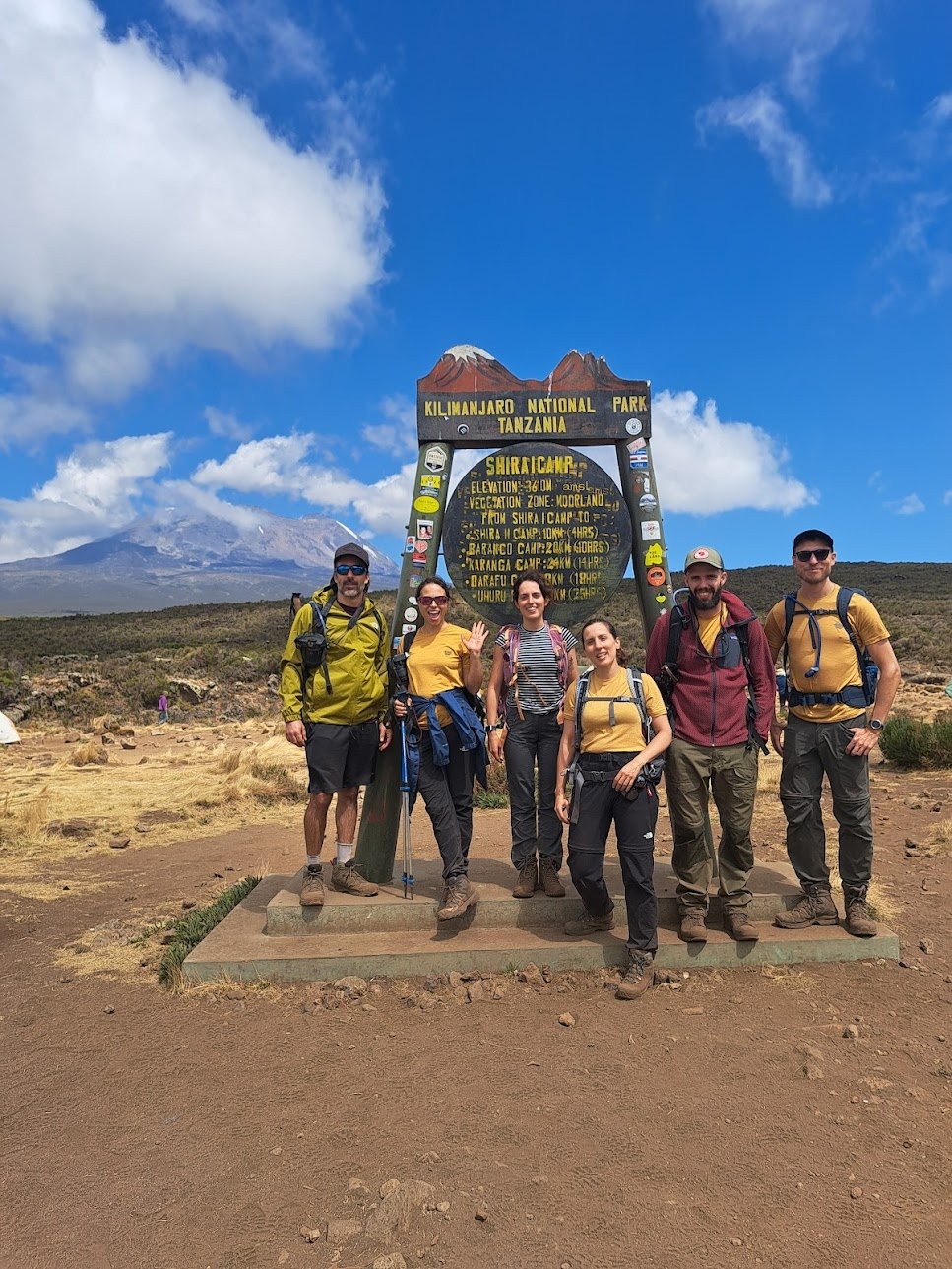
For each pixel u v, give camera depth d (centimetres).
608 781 402
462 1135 285
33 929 531
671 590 527
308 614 451
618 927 448
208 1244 235
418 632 460
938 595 5666
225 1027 375
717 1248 229
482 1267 223
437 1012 382
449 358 527
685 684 420
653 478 528
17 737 1659
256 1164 272
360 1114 300
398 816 505
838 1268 221
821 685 429
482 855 657
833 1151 272
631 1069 328
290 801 988
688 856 424
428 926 453
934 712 1550
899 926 486
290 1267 225
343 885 471
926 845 676
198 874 666
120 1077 333
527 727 454
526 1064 333
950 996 391
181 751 1515
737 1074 323
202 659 2992
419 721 443
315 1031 367
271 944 438
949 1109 297
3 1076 337
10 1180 267
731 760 414
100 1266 228
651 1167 265
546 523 525
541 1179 260
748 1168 264
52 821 857
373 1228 238
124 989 425
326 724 448
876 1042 348
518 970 419
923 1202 247
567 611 528
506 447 529
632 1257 226
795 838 448
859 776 428
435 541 527
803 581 434
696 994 395
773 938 430
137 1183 264
